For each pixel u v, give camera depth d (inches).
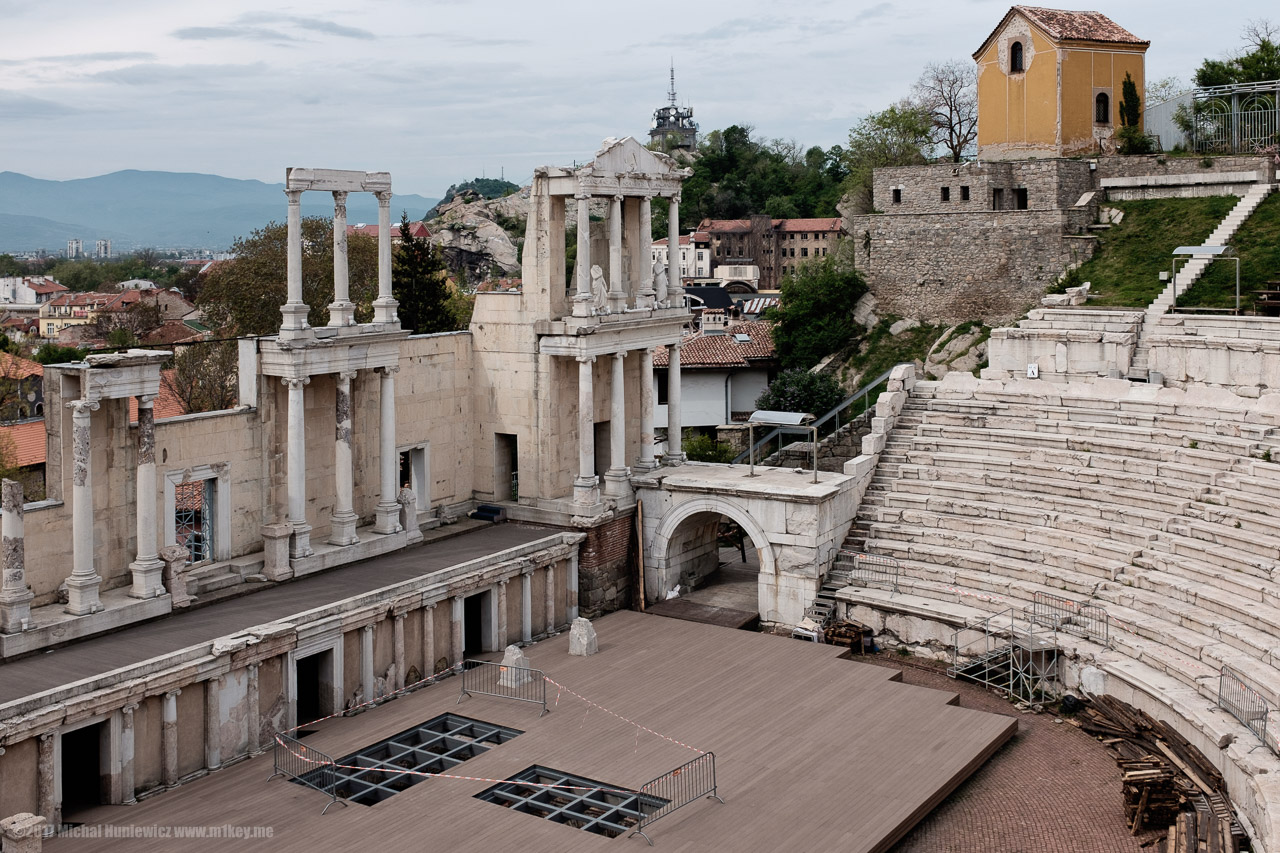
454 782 1218.6
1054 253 2588.6
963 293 2714.1
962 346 2620.6
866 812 1152.2
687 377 2839.6
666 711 1407.5
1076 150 2829.7
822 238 5477.4
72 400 1339.8
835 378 2731.3
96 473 1387.8
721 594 1935.3
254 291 2758.4
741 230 5556.1
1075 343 2005.4
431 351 1850.4
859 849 1078.4
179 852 1069.8
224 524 1541.6
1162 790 1163.9
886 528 1829.5
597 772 1238.3
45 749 1108.5
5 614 1259.2
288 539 1567.4
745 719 1385.3
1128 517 1654.8
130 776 1189.7
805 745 1312.7
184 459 1482.5
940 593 1688.0
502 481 1948.8
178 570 1423.5
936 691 1485.0
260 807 1167.6
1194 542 1542.8
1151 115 2906.0
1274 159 2466.8
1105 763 1331.2
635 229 1983.3
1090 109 2839.6
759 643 1663.4
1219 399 1786.4
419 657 1546.5
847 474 1882.4
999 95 2913.4
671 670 1551.4
